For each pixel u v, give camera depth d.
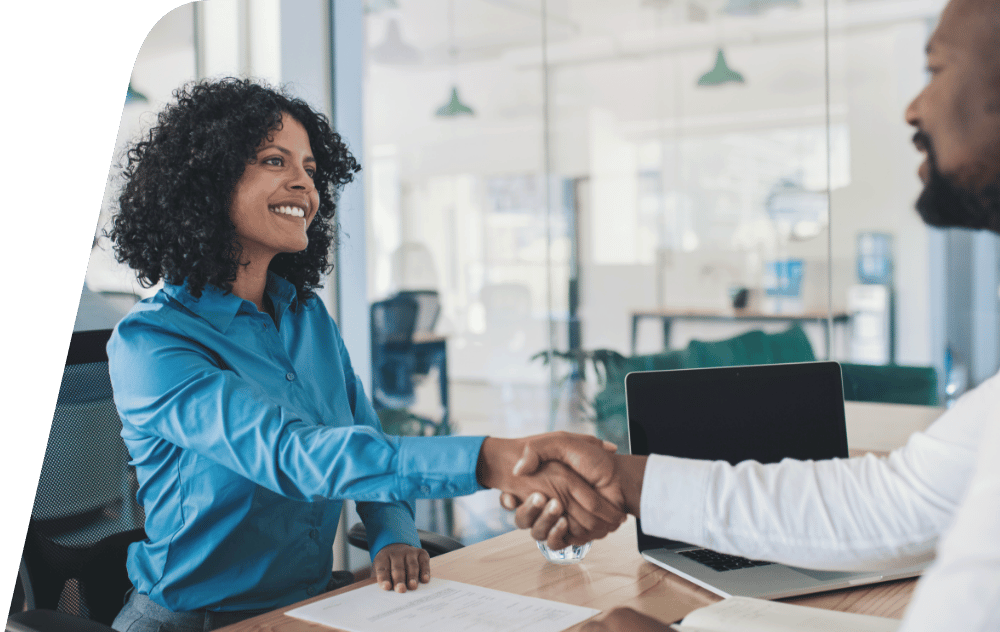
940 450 0.84
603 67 6.48
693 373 1.23
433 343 5.20
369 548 1.32
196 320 1.29
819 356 5.19
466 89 6.00
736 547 0.91
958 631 0.46
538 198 6.21
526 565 1.15
